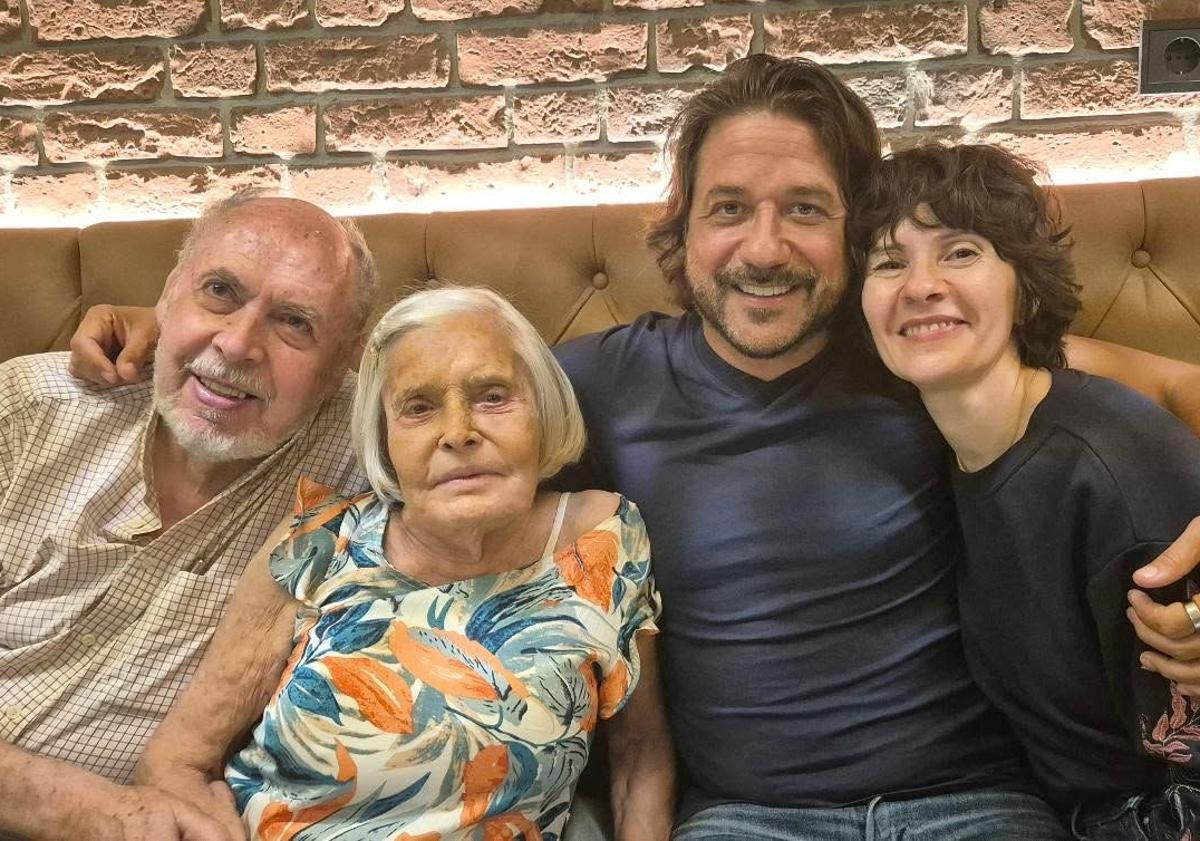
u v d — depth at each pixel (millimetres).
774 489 1086
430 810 939
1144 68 1512
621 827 1116
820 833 1042
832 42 1562
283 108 1653
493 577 1010
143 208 1700
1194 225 1393
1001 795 1062
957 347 951
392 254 1531
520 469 964
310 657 971
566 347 1252
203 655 1105
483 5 1602
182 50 1650
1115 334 1412
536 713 951
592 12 1593
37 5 1649
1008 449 984
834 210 1097
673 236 1218
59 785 979
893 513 1076
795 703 1075
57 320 1558
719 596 1088
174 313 1103
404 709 928
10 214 1716
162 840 939
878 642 1079
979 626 1049
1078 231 1420
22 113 1688
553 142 1630
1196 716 892
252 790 976
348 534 1041
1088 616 958
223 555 1138
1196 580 890
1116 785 996
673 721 1144
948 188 956
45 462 1147
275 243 1101
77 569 1124
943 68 1558
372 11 1616
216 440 1105
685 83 1596
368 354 1012
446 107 1633
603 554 1027
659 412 1147
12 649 1119
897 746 1066
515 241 1509
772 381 1113
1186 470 911
